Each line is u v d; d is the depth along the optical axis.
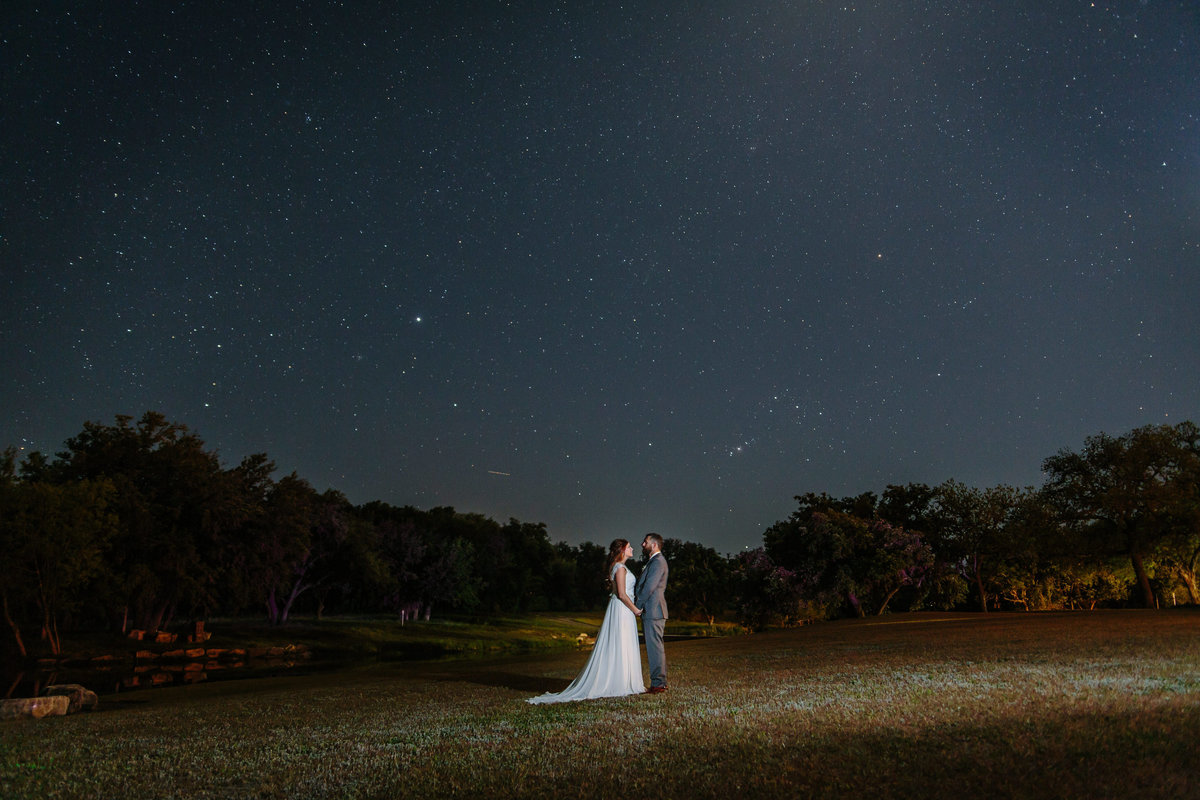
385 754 6.34
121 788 5.63
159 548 46.31
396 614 85.06
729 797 4.67
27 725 9.67
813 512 49.72
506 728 7.30
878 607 48.19
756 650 17.92
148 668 35.56
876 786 4.76
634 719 7.46
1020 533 42.94
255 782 5.63
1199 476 36.84
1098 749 5.22
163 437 49.88
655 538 10.21
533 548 110.75
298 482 54.12
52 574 39.53
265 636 54.94
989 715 6.67
